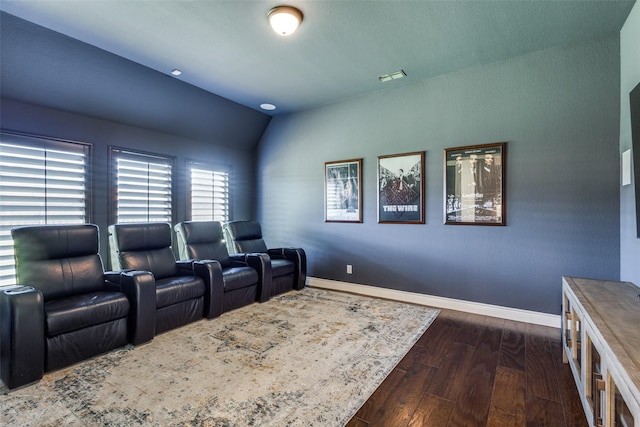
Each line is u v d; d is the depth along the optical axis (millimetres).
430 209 3635
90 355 2305
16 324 1922
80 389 1927
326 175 4480
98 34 2676
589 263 2805
